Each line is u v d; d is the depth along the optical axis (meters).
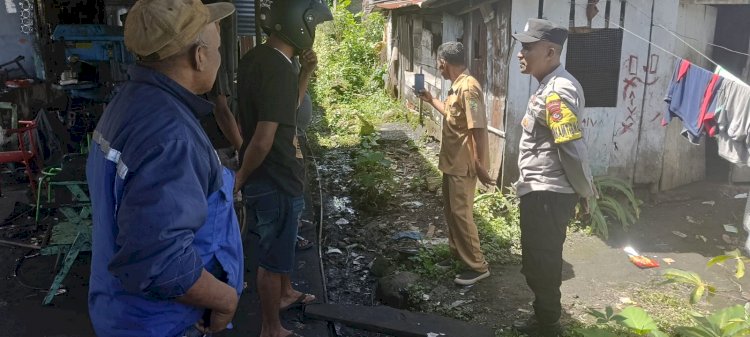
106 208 1.58
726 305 4.27
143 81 1.62
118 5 5.69
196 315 1.73
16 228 4.89
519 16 6.00
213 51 1.72
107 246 1.61
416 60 10.75
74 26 5.22
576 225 5.73
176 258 1.49
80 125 5.79
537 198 3.41
